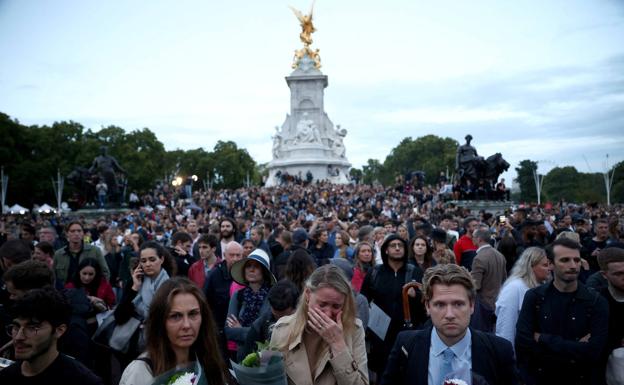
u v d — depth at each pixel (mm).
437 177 153625
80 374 4258
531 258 7074
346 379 4363
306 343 4797
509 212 27688
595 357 5555
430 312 4367
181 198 61656
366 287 8383
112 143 92562
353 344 4746
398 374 4559
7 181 65875
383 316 7824
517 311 6902
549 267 7055
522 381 6059
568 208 32406
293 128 92688
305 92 92812
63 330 4359
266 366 4195
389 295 8078
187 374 3928
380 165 195750
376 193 60344
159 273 7512
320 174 89312
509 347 4336
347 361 4383
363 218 21328
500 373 4266
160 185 86312
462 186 38938
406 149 168000
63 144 78125
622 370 5891
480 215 30328
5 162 68250
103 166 41375
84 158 77750
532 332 5961
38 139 74688
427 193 57531
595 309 5707
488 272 9234
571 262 5758
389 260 8266
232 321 7203
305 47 94438
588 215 26844
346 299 4727
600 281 7531
